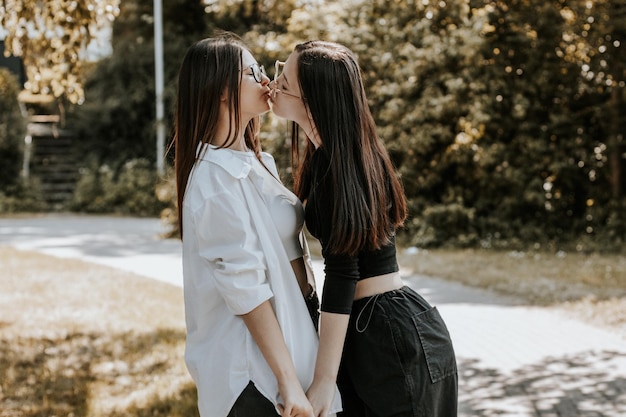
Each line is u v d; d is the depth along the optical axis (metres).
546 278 9.72
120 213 20.97
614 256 12.17
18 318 7.40
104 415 4.46
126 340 6.52
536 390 5.26
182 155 2.36
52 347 6.26
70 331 6.86
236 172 2.24
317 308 2.48
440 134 13.50
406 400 2.29
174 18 23.31
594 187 13.78
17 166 21.39
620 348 6.40
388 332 2.32
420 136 13.40
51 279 9.58
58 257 11.52
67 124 23.14
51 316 7.52
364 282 2.37
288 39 14.90
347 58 2.37
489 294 8.87
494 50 13.67
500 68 13.56
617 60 13.36
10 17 6.39
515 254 12.27
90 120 22.28
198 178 2.25
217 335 2.25
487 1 13.89
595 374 5.64
